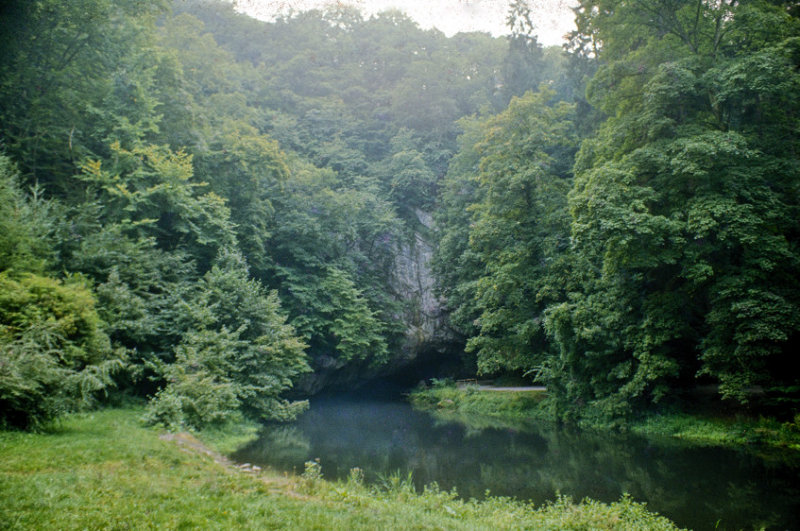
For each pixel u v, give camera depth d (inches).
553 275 952.3
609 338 812.0
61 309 461.4
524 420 949.2
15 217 561.6
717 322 679.7
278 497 280.7
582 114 1381.6
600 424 823.7
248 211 1114.7
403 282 1563.7
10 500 200.5
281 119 1715.1
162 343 718.5
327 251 1331.2
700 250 689.0
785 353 710.5
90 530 182.7
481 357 1035.3
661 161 732.7
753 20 745.0
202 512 225.0
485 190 1298.0
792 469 512.1
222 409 658.2
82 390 397.7
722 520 359.9
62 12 817.5
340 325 1213.7
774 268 666.8
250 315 820.6
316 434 749.9
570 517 313.7
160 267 779.4
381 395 1499.8
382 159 1884.8
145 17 1080.8
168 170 829.8
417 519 262.8
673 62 776.9
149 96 947.3
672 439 701.3
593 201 731.4
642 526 306.7
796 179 679.7
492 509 348.8
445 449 655.1
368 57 2303.2
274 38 2289.6
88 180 767.7
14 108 799.7
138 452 352.2
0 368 337.1
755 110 765.9
